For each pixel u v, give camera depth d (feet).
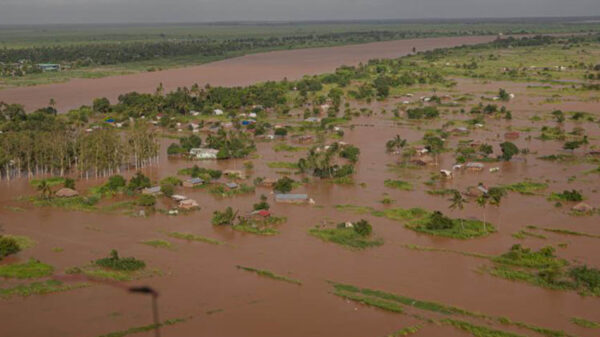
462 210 420.36
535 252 341.00
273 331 260.62
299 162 524.52
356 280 312.09
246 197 455.63
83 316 273.75
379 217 407.64
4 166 513.04
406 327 263.08
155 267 328.70
